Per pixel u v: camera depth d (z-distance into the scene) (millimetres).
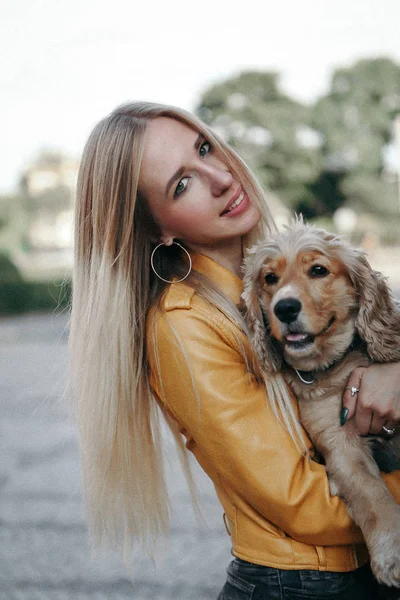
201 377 2086
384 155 53406
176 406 2150
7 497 6000
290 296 2402
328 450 2338
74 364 2449
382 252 46188
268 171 50344
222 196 2396
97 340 2340
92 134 2449
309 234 2627
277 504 1984
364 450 2330
